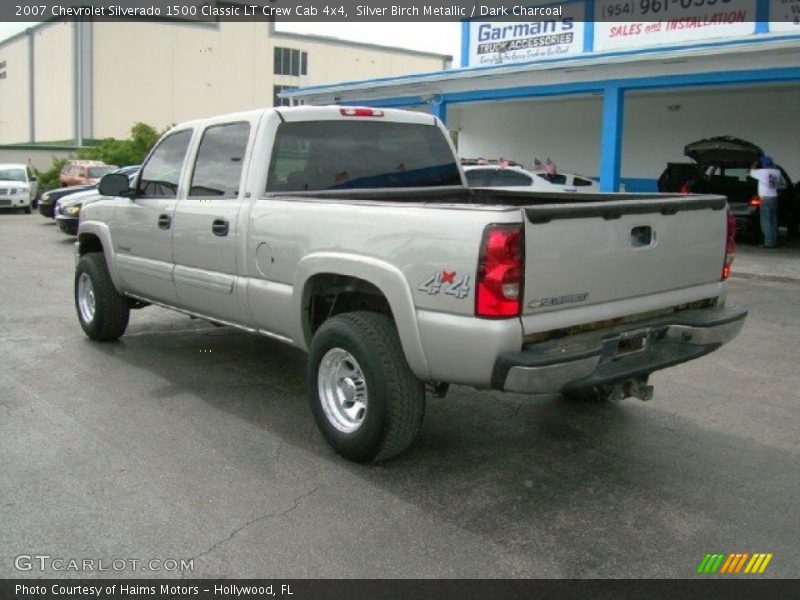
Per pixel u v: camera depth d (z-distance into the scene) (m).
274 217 4.80
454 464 4.47
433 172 5.93
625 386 4.46
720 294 4.79
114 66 52.50
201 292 5.55
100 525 3.69
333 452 4.60
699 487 4.19
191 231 5.55
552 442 4.83
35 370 6.21
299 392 5.73
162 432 4.88
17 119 62.31
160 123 54.75
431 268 3.85
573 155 22.41
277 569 3.34
